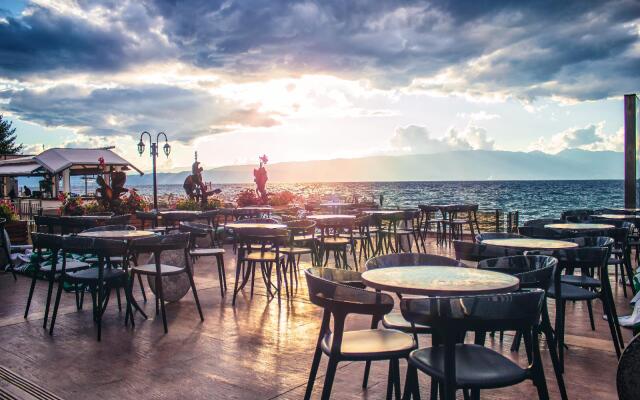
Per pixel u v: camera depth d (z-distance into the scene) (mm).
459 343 3131
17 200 22516
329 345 2936
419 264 3732
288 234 6668
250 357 4336
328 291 2781
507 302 2330
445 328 2330
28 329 5188
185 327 5246
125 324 5324
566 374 3895
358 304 2725
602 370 3975
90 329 5188
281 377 3889
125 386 3719
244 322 5438
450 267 3479
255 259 6262
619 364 2338
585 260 3945
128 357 4340
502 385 2416
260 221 8211
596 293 4297
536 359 2578
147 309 6016
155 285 5797
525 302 2355
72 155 22359
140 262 9570
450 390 2338
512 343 4559
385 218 10086
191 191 14148
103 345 4664
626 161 11852
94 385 3736
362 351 2809
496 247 4168
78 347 4613
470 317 2314
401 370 4027
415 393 2828
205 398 3516
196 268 9039
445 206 12383
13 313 5820
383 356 2797
